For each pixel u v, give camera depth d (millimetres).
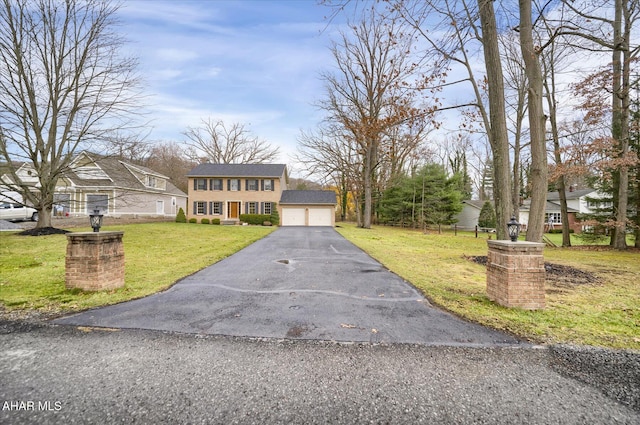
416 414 2033
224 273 6785
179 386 2336
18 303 4336
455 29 6688
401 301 4707
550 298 5020
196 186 28703
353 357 2842
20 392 2236
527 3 7504
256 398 2193
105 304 4363
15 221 19547
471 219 32594
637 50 7352
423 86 9148
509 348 3049
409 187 28422
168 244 11906
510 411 2070
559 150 12648
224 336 3311
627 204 14148
